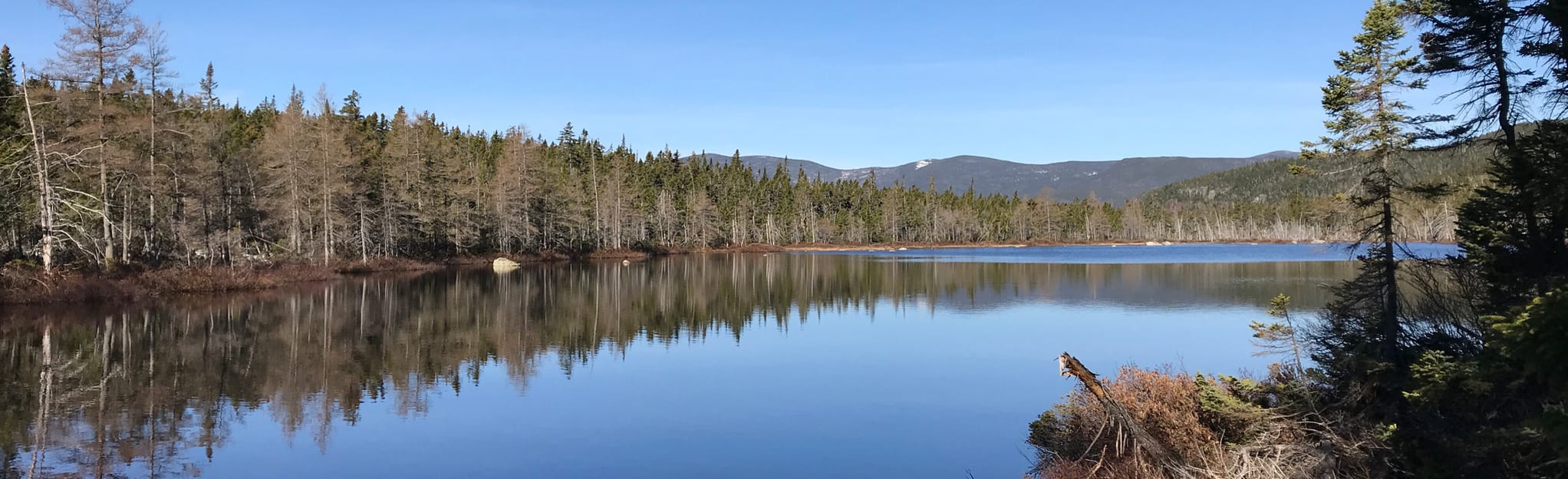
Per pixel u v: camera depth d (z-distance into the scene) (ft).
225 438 45.39
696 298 135.03
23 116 111.34
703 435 47.85
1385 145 51.83
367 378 62.34
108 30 105.19
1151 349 80.28
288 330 85.92
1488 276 39.27
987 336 89.71
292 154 157.79
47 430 45.32
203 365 65.21
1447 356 37.83
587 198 308.19
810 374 66.69
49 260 98.17
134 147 118.62
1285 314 43.21
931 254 345.72
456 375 64.64
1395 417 38.22
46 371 60.90
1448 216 53.01
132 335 78.18
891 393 59.26
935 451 44.91
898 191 520.42
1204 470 31.96
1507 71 42.27
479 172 274.77
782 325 99.40
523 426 49.47
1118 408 33.35
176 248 134.62
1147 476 32.83
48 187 99.50
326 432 47.24
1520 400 31.73
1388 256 51.52
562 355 75.15
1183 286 153.07
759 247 410.93
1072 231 545.44
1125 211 584.81
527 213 260.83
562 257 262.06
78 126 106.73
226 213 137.90
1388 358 45.91
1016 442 46.65
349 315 99.60
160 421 48.06
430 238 220.64
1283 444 34.24
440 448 44.60
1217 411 37.96
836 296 140.26
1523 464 29.66
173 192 129.49
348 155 178.09
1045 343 84.07
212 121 161.48
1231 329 93.91
